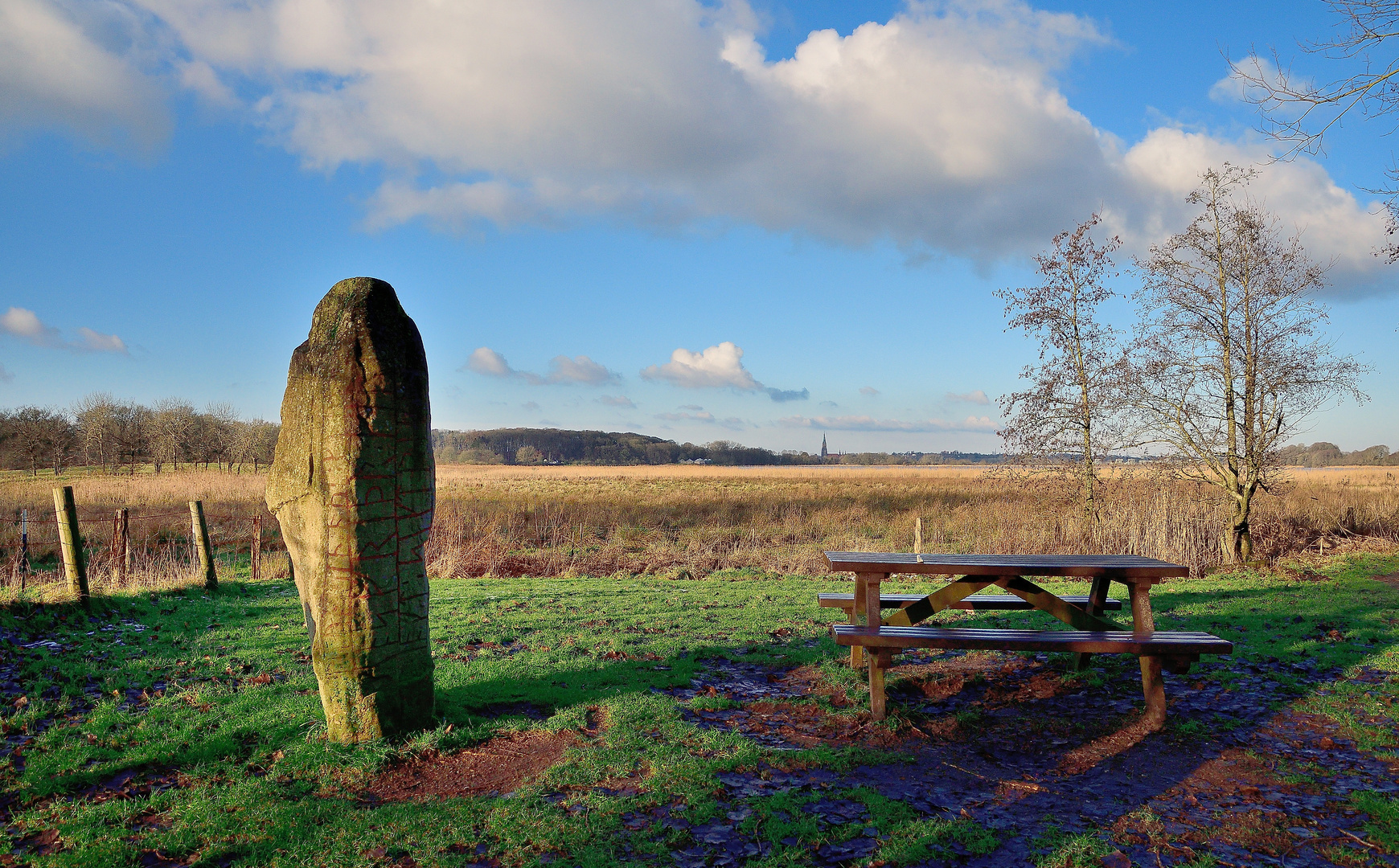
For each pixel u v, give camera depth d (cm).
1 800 379
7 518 2042
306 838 339
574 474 8169
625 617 859
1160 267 1400
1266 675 575
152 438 6259
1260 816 356
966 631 500
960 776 407
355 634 434
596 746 441
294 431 454
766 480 6344
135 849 327
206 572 1056
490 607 933
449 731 456
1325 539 1515
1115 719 491
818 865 315
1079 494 1544
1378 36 600
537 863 316
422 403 467
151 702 526
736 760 417
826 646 702
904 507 2803
